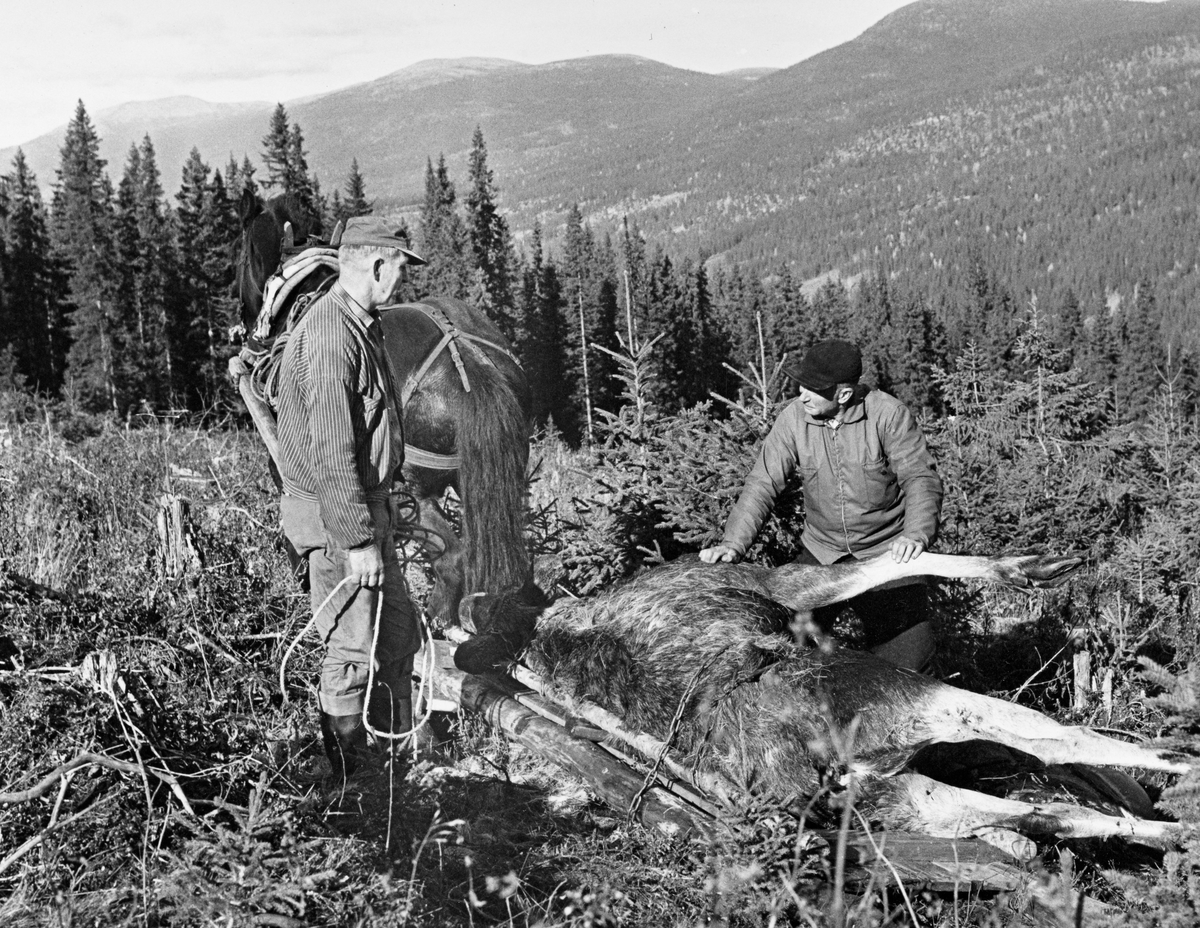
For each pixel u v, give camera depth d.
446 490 5.82
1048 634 5.76
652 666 4.09
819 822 3.68
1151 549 6.35
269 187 50.34
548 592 5.44
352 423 3.92
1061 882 2.99
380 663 4.29
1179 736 3.14
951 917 3.24
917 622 4.65
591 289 54.97
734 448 5.53
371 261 3.92
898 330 73.69
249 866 2.82
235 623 5.07
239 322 6.18
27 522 6.47
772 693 3.81
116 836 3.24
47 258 54.81
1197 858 2.98
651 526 5.59
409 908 2.90
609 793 3.85
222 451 9.68
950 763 4.04
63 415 13.54
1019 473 7.19
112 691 3.56
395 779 4.02
